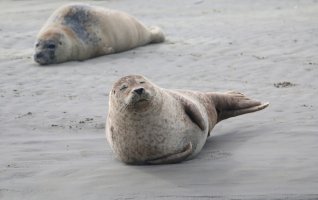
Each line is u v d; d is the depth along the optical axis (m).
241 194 19.03
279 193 18.86
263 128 27.39
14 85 39.53
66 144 26.84
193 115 23.91
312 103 32.06
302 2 73.00
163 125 22.70
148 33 53.44
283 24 58.50
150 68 43.22
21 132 29.55
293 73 39.84
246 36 53.59
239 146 24.80
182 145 23.31
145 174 21.75
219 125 28.80
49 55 46.66
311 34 52.66
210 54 46.94
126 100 21.72
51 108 33.75
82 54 48.59
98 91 37.09
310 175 20.23
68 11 50.16
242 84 37.53
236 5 74.31
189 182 20.50
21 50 52.50
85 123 30.67
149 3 79.94
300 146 23.97
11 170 23.22
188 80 39.19
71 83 39.47
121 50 51.03
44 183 21.47
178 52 48.41
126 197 19.50
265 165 21.66
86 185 20.92
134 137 22.70
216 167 21.91
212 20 64.38
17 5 84.19
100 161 23.91
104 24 50.09
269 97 34.00
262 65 42.41
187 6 75.94
